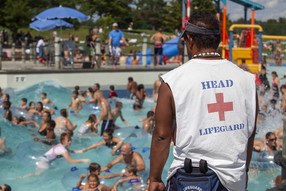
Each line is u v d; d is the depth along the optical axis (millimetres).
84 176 6262
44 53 17688
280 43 20953
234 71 2059
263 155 6879
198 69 2004
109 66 17062
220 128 1934
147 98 14258
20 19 37625
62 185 6391
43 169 7023
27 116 10414
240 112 1983
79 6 56406
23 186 6461
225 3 14289
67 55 17938
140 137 8352
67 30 50531
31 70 14414
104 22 41938
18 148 7734
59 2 51531
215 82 1975
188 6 13523
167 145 2010
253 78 2104
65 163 7422
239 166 1969
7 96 11016
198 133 1922
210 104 1935
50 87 14164
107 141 8086
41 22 18281
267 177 6309
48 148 8055
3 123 9273
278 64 20438
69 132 8219
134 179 6152
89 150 8172
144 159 7004
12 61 19953
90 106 12281
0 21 37406
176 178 1982
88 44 16656
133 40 37500
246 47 15625
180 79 1973
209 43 2090
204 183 1896
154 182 2064
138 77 15984
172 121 2008
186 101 1936
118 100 14031
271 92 12680
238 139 1967
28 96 13227
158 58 18109
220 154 1926
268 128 9250
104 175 6410
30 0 46406
